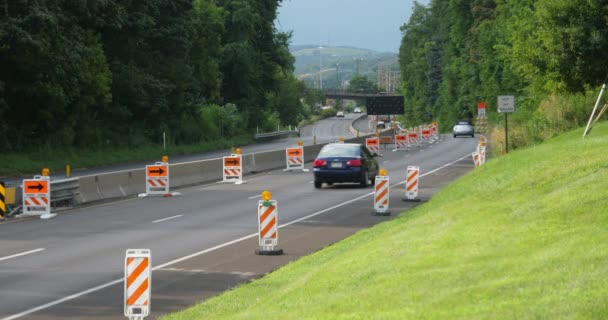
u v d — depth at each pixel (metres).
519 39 79.19
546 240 20.50
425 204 42.09
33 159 85.00
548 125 70.50
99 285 24.56
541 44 64.12
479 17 197.38
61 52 85.25
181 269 27.02
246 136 144.38
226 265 27.70
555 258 18.00
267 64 166.00
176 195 53.56
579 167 32.03
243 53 154.12
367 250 25.33
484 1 196.38
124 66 108.25
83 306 21.77
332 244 31.67
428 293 17.19
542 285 15.95
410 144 121.88
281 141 152.50
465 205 31.52
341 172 56.38
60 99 87.94
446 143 125.62
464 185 42.81
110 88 102.69
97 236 35.00
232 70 155.50
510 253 19.84
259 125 162.50
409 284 18.36
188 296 22.94
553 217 23.38
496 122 156.62
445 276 18.45
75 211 44.78
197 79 137.75
